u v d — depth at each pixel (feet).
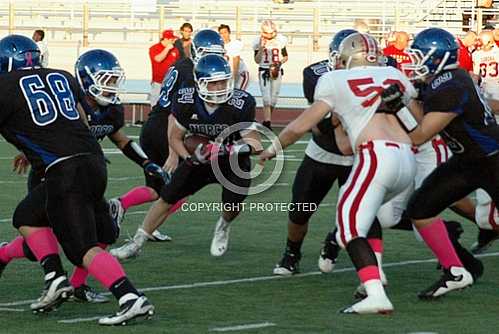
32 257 37.63
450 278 39.58
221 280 43.73
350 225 36.11
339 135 42.37
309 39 146.72
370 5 146.20
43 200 36.29
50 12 156.76
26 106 35.27
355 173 36.47
